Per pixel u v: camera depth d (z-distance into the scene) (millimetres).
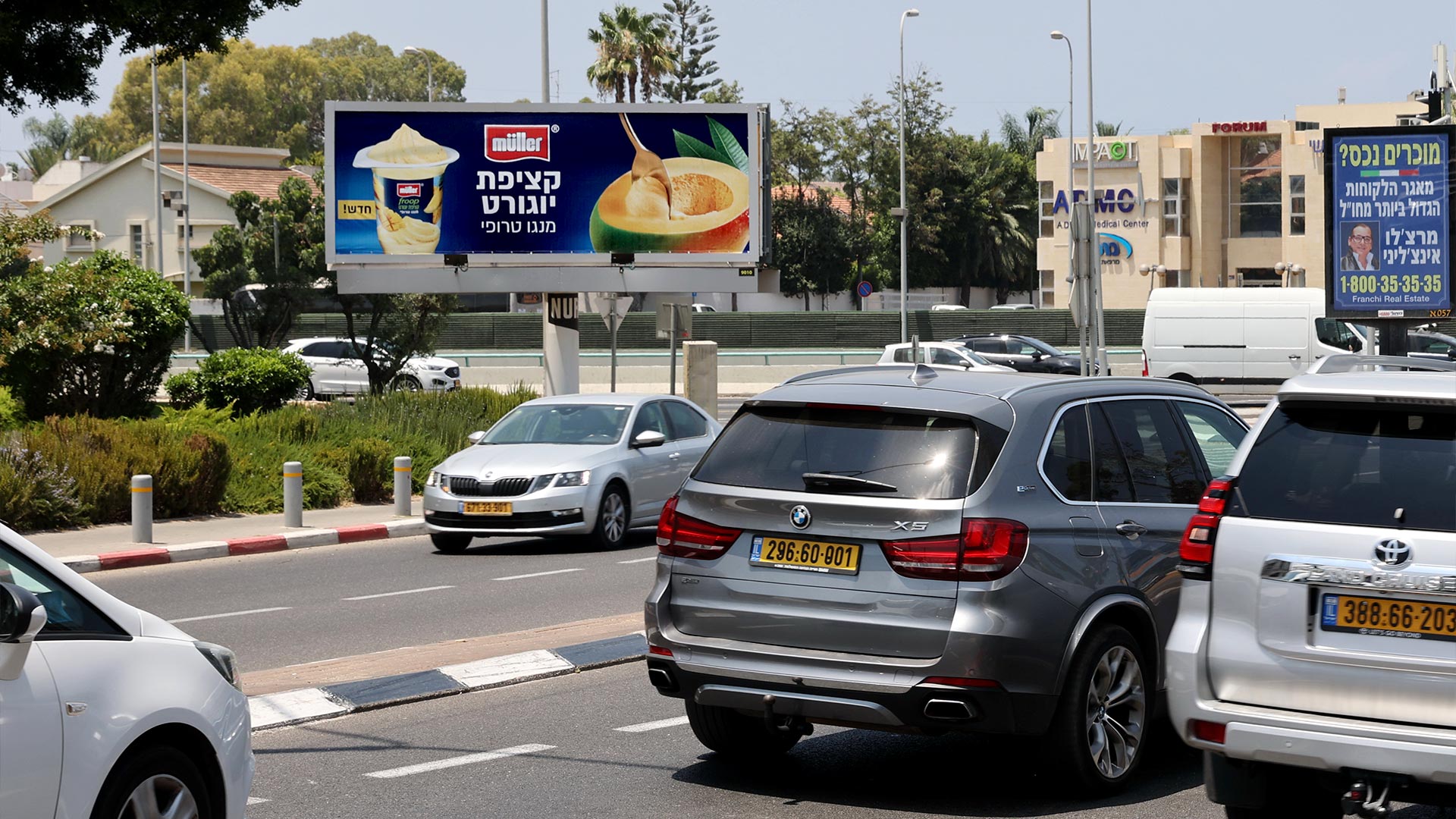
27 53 33438
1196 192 107125
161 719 7586
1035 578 9742
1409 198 40969
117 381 37531
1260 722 7996
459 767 11336
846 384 10797
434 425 38156
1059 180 109000
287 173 110000
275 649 16641
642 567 22969
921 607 9641
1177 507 11133
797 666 9977
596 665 15172
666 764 11414
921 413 10148
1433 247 40875
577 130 43938
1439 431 7949
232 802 8078
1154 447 11289
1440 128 40625
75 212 106062
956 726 9641
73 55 34062
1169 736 12125
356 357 62750
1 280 36594
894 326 85688
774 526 10164
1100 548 10289
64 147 192875
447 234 44000
